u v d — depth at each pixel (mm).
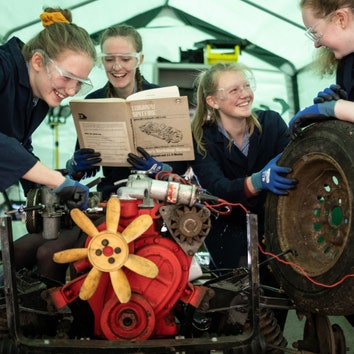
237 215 3443
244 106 3477
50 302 2605
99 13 6250
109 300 2537
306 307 2668
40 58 2717
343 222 2633
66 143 6508
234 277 2809
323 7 2598
